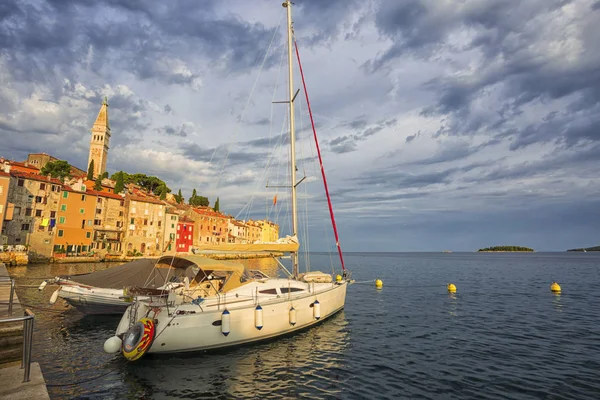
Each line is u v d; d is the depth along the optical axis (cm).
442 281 4247
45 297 2225
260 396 890
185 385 944
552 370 1090
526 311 2156
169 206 7681
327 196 1950
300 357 1181
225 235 9606
